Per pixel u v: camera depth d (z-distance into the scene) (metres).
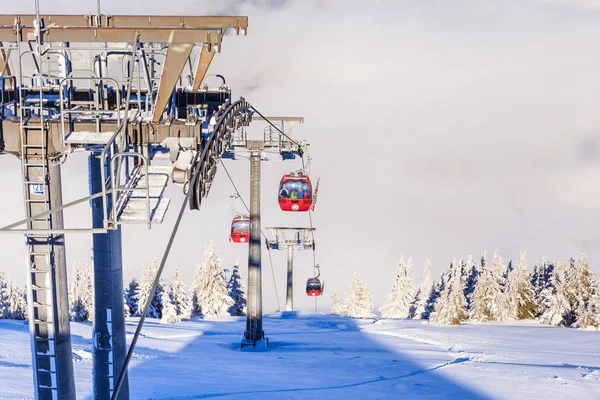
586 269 54.12
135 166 7.51
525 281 59.94
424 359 28.48
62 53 7.92
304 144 27.50
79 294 55.94
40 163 7.30
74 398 7.83
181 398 16.12
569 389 21.33
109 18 8.76
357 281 73.75
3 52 8.16
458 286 53.88
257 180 29.59
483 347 34.34
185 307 58.03
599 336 42.59
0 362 21.14
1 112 7.63
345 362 26.64
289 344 33.44
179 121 7.47
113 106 8.89
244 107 11.93
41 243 7.41
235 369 23.28
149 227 6.10
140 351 27.19
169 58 7.07
